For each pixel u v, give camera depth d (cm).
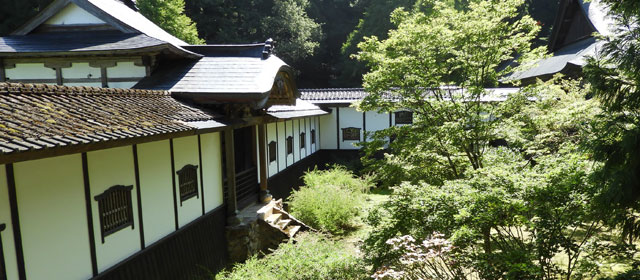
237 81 952
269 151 1318
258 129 1188
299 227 1110
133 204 625
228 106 920
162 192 705
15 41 1141
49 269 475
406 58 903
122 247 598
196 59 1130
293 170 1620
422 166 942
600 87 588
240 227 931
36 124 447
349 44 3562
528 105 917
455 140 839
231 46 1150
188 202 793
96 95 650
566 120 809
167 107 758
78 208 519
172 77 1008
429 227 630
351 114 2103
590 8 1950
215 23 3372
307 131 1870
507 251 596
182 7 2667
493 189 584
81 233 522
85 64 1095
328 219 1142
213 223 891
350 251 935
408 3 3139
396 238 611
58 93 581
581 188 558
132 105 677
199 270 800
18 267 437
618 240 690
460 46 981
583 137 763
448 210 604
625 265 713
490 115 920
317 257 703
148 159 666
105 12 1148
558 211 553
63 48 1063
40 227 464
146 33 1155
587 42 1842
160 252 686
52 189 480
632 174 518
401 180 955
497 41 892
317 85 4162
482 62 909
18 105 490
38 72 1117
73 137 435
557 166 626
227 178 954
